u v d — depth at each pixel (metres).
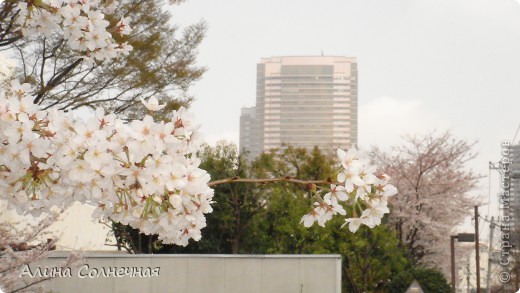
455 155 23.52
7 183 2.17
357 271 19.66
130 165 2.08
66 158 2.06
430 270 19.06
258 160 20.64
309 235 19.11
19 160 2.11
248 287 12.55
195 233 2.33
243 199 19.78
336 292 12.62
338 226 18.83
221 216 19.47
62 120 2.13
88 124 2.07
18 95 2.22
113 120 2.14
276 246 19.69
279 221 19.72
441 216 23.66
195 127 2.19
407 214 22.80
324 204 2.37
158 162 2.10
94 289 11.55
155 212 2.19
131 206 2.19
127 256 12.05
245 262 12.60
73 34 3.28
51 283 10.70
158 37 12.66
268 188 20.03
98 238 21.72
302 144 96.25
